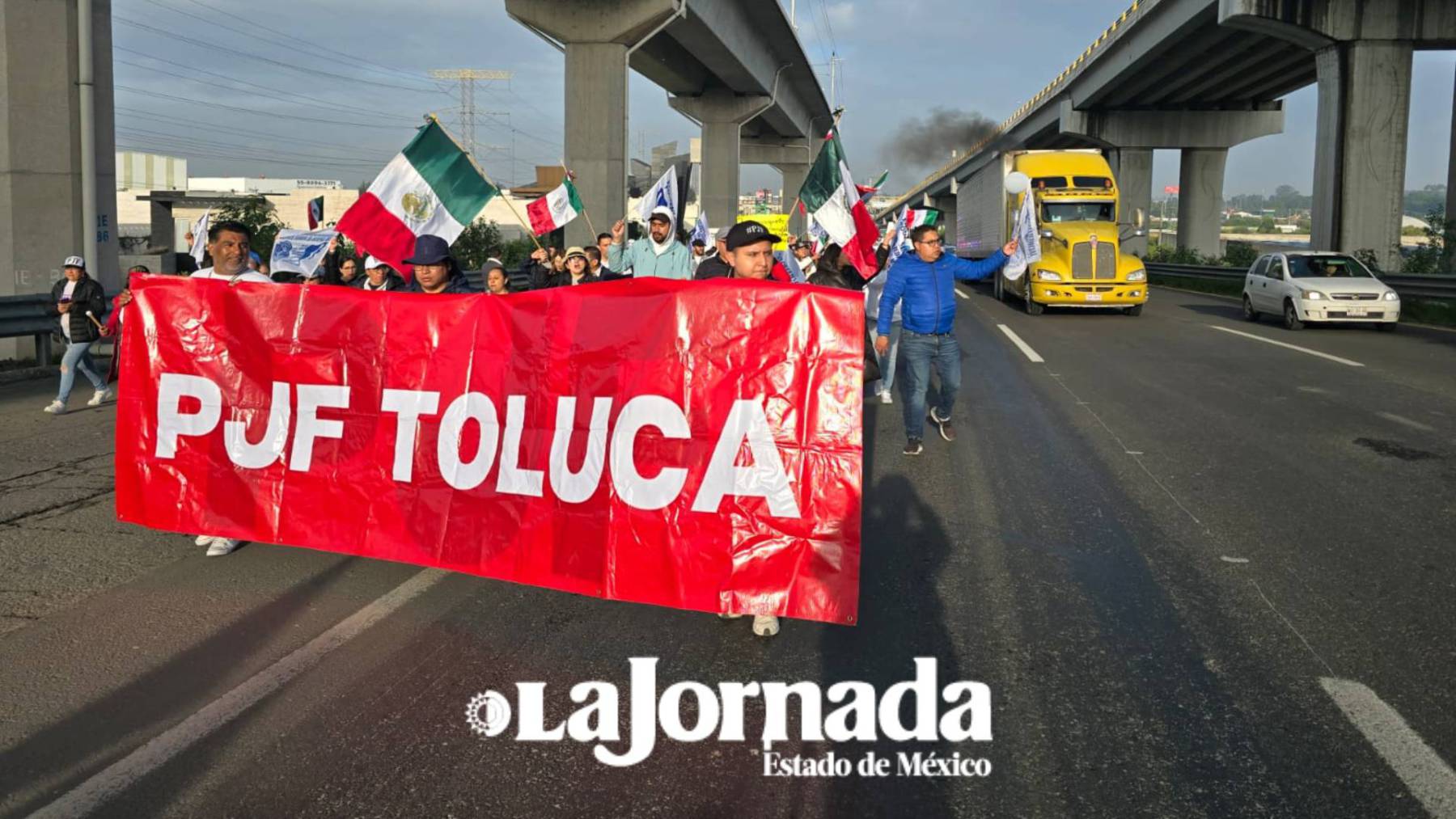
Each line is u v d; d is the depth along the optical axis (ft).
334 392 17.26
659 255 33.24
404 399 16.76
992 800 10.82
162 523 18.42
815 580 14.17
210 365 18.03
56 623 15.72
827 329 14.24
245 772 11.30
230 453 17.99
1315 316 63.00
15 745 11.88
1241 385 41.01
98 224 51.85
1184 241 176.14
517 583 17.47
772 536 14.29
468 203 24.88
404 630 15.52
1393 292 63.41
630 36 106.73
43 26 50.16
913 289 28.40
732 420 14.46
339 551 17.25
